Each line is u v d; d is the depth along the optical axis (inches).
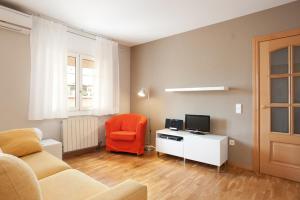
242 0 101.6
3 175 30.7
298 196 86.4
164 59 161.6
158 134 142.9
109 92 162.4
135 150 143.7
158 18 125.0
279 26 107.0
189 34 145.6
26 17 110.8
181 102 150.2
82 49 151.4
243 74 119.9
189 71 145.5
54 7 111.2
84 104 154.8
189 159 127.9
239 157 121.5
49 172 69.6
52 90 126.5
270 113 109.8
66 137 135.9
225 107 127.3
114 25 137.4
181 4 106.4
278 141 107.1
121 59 181.2
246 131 118.8
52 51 125.9
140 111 180.5
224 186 95.9
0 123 108.8
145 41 173.0
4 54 109.7
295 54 103.1
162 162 131.1
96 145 155.6
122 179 103.8
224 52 127.8
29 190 33.9
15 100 114.0
